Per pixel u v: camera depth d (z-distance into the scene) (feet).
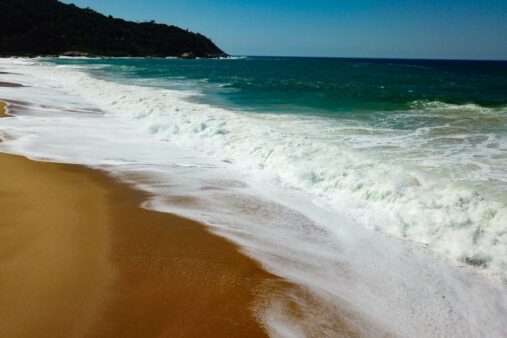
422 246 18.92
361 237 19.98
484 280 16.33
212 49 566.77
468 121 44.88
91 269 16.53
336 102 64.08
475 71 217.36
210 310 14.32
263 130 37.81
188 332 13.14
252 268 17.20
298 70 213.46
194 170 30.30
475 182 24.57
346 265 17.58
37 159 31.73
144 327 13.28
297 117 48.52
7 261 16.89
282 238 19.97
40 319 13.38
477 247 17.95
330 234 20.38
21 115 49.32
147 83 100.83
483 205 20.59
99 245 18.61
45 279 15.66
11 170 28.66
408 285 16.11
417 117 48.14
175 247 18.74
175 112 48.98
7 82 85.10
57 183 26.55
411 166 27.84
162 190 26.14
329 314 14.39
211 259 17.78
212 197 25.11
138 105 54.75
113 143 37.86
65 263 16.89
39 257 17.30
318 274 16.89
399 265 17.48
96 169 29.94
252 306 14.65
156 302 14.61
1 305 13.99
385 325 13.92
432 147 33.17
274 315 14.21
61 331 12.88
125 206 23.32
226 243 19.30
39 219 21.06
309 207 23.61
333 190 25.41
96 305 14.24
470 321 14.16
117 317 13.66
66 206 22.84
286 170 28.73
